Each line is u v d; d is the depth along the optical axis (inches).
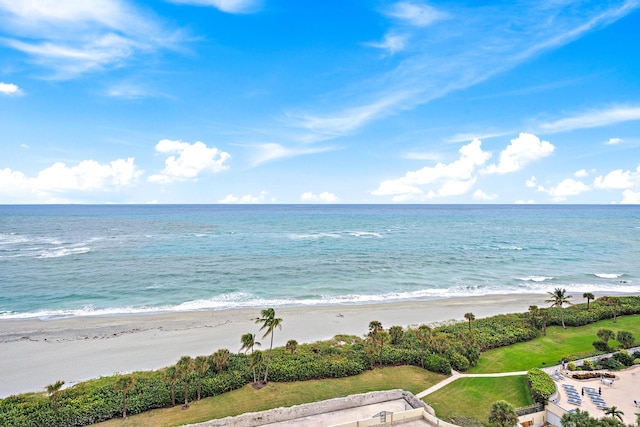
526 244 4672.7
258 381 1357.0
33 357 1553.9
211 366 1378.0
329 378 1397.6
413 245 4485.7
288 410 1099.9
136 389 1230.9
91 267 3157.0
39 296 2372.0
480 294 2576.3
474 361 1502.2
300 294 2481.5
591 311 2046.0
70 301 2282.2
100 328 1866.4
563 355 1593.3
